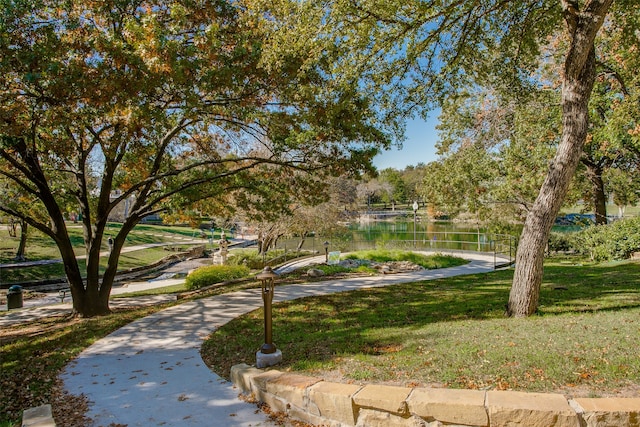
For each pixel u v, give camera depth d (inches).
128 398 183.5
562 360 168.2
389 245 1082.1
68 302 631.2
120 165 500.1
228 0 362.6
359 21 271.6
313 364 194.2
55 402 182.9
